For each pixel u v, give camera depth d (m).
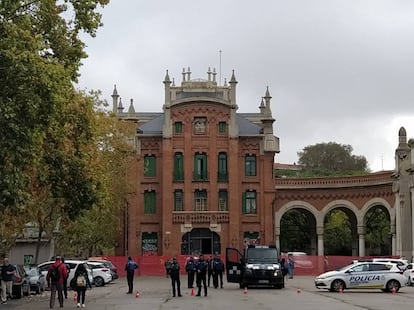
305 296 39.66
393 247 79.31
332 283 44.47
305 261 74.12
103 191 41.25
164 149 82.12
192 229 81.38
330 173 129.62
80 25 35.50
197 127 82.75
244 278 47.62
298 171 135.88
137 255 81.44
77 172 39.19
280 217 85.94
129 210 82.00
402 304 33.34
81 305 32.34
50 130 32.91
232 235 81.31
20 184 28.20
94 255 98.81
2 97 26.72
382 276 44.22
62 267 32.84
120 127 65.25
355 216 86.44
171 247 80.94
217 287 49.44
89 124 39.34
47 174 38.84
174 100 82.81
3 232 46.81
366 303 34.03
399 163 73.56
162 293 43.50
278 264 48.41
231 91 83.00
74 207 40.12
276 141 83.81
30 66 26.62
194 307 31.41
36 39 28.44
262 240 82.50
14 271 38.47
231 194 81.81
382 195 81.25
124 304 33.94
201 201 82.12
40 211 48.72
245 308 30.73
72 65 35.53
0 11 28.50
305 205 85.94
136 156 82.62
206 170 82.31
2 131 26.59
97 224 67.25
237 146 82.62
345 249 103.19
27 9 33.47
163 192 81.62
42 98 27.39
